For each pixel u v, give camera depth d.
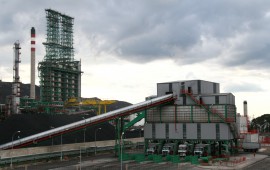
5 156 78.62
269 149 127.00
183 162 84.62
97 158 94.62
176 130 103.25
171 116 105.81
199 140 100.50
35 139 84.12
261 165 78.81
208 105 101.19
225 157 93.62
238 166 76.62
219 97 101.88
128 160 89.19
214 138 98.88
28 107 187.00
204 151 96.69
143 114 108.56
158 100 102.88
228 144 100.81
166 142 105.31
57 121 149.38
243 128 121.69
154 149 102.38
